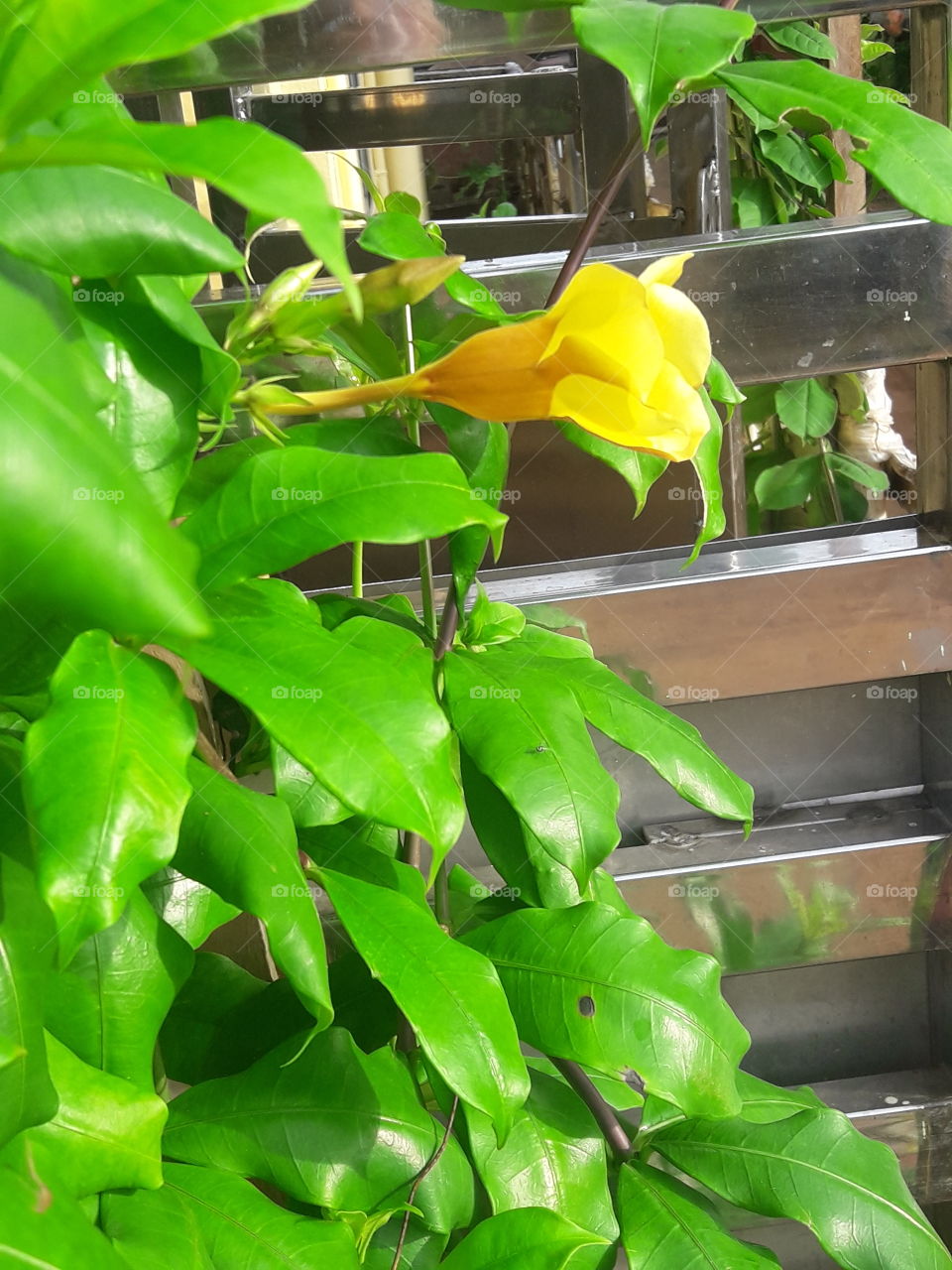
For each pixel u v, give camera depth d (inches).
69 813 9.1
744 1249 14.9
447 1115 14.8
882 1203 15.0
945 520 20.0
